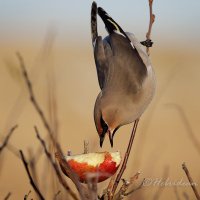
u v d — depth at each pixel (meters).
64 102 25.92
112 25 10.52
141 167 10.55
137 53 10.37
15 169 15.12
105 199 6.91
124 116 10.07
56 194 6.42
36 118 22.11
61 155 6.09
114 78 10.25
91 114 24.81
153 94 10.49
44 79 22.80
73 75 29.98
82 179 7.07
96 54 10.62
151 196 8.13
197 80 29.16
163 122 22.89
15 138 20.34
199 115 24.19
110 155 7.12
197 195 6.77
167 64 32.56
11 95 25.97
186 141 20.42
